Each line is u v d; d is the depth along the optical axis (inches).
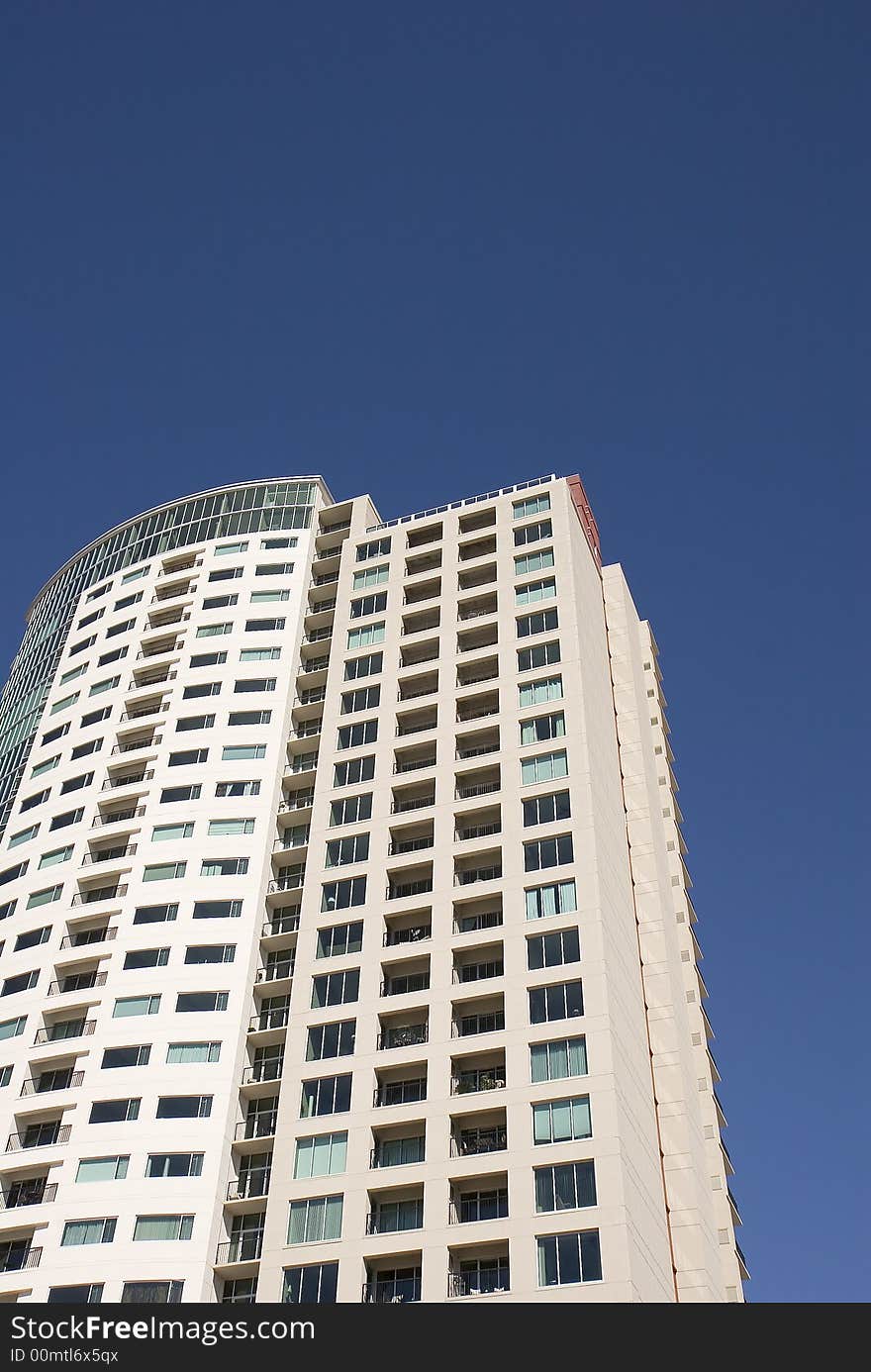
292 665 3543.3
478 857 2851.9
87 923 3161.9
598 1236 2199.8
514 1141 2365.9
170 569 3964.1
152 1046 2844.5
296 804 3304.6
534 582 3344.0
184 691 3538.4
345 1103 2559.1
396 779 3080.7
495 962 2682.1
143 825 3265.3
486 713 3134.8
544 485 3617.1
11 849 3449.8
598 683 3309.5
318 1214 2427.4
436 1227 2309.3
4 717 4008.4
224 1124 2709.2
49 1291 2493.8
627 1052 2571.4
